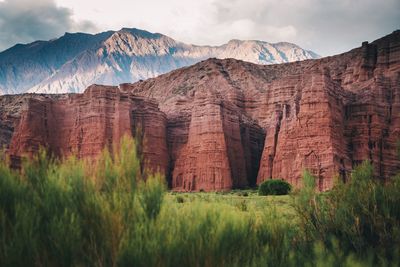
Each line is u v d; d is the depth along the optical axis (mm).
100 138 103438
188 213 10492
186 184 108875
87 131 105312
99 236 9164
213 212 10594
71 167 10250
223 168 106750
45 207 9344
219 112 111875
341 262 10797
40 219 9086
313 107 98375
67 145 107500
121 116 107312
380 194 14430
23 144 104125
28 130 105500
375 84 111000
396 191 14367
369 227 13898
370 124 103188
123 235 8992
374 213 13680
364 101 106562
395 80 112875
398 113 105688
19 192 9523
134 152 10570
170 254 9109
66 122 110562
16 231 8500
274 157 105125
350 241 13211
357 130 103500
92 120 105562
